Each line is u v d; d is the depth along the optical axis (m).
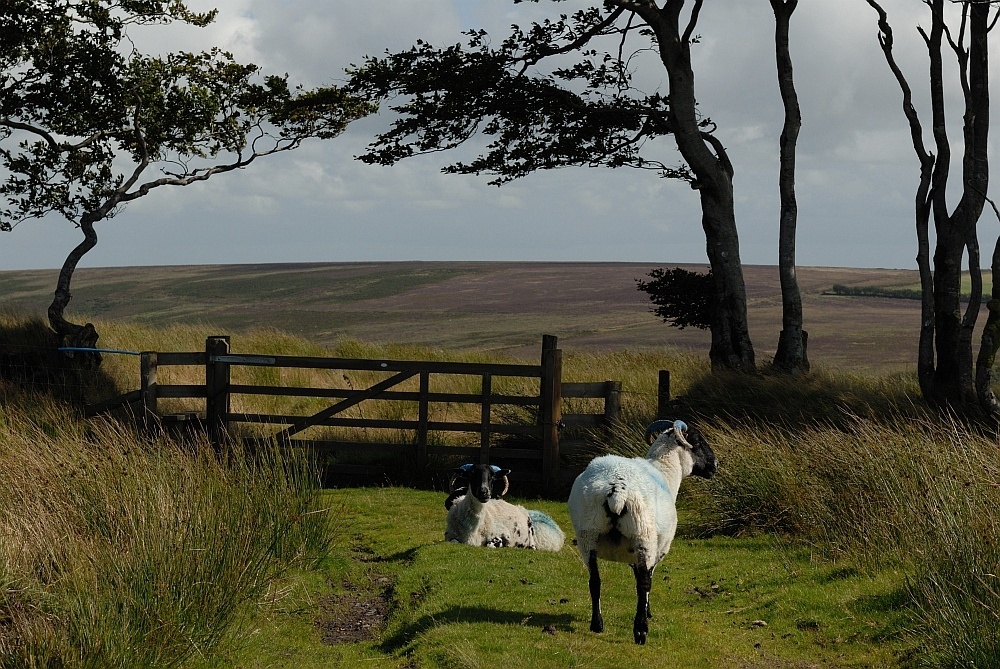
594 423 15.68
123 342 24.34
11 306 22.81
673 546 11.45
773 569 9.92
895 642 7.54
